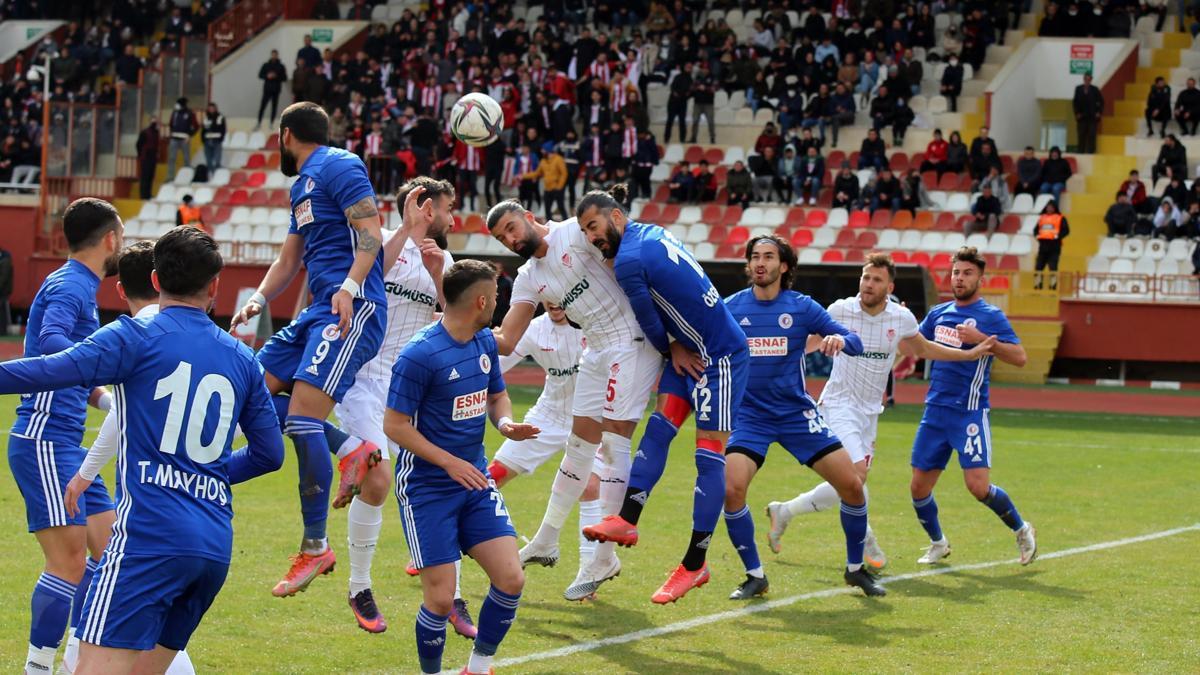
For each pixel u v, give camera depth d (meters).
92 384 7.00
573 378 12.76
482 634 8.82
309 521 9.86
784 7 49.06
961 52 47.44
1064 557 13.93
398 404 8.57
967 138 45.53
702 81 46.41
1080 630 10.68
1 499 15.61
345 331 9.96
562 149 42.62
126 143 47.22
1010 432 26.30
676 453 22.41
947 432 13.40
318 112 10.28
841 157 45.06
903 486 18.94
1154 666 9.59
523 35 48.03
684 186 43.59
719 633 10.52
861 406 13.64
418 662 9.55
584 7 50.88
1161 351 37.50
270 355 10.28
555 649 9.95
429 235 11.29
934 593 12.14
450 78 46.44
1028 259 40.34
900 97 45.09
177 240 7.29
